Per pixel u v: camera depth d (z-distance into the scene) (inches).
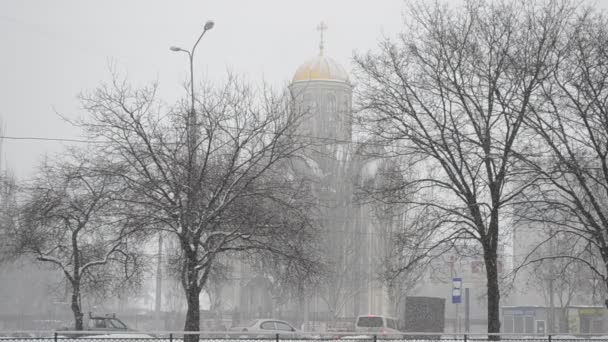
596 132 1608.0
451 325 4097.0
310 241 1638.8
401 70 1611.7
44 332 1213.1
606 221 1535.4
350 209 3144.7
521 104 1542.8
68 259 1878.7
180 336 1409.9
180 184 1449.3
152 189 1473.9
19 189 1768.0
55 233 1779.0
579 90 1556.3
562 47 1578.5
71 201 1697.8
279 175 1626.5
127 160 1499.8
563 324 2962.6
